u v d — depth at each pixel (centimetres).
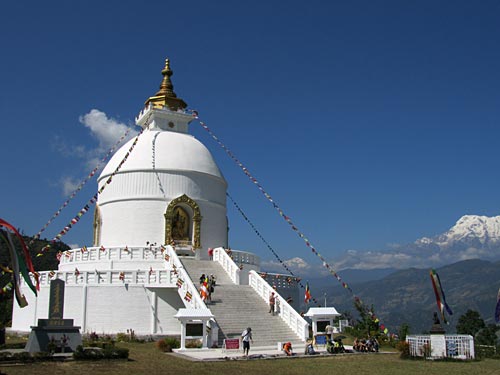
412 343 3038
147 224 5034
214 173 5453
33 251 8588
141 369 2391
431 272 3100
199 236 5153
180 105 6050
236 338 3447
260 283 4156
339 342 3228
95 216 5381
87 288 4072
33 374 2172
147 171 5144
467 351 2923
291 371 2467
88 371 2294
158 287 4047
